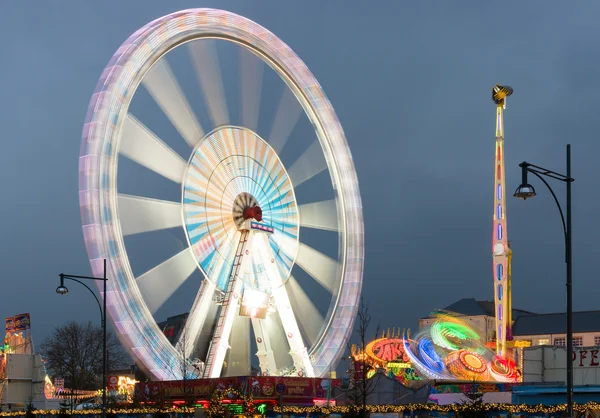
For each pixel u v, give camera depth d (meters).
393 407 48.91
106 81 52.75
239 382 53.53
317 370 64.56
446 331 79.12
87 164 51.09
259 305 59.62
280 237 64.25
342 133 70.44
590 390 50.44
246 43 65.06
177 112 57.47
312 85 69.62
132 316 50.59
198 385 54.44
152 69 56.00
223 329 56.75
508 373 69.25
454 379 64.69
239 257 59.03
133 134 54.19
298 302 64.88
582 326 113.44
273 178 64.50
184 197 56.88
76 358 115.12
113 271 50.41
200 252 57.19
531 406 45.56
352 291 67.69
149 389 57.44
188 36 59.03
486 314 140.00
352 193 69.56
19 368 87.12
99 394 83.81
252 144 63.03
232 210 60.06
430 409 48.25
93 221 50.34
